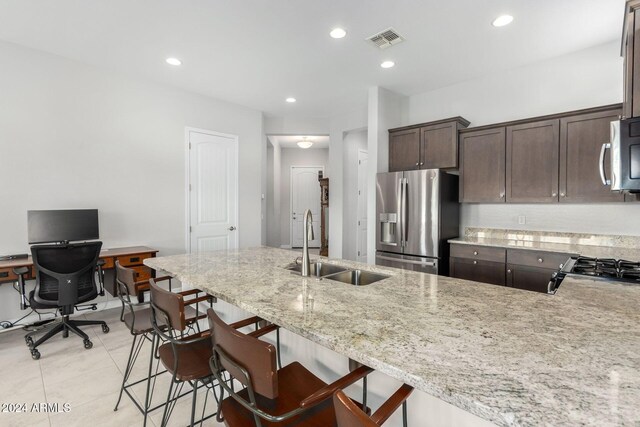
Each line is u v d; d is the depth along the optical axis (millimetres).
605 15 2561
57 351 2641
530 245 3109
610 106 2758
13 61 3057
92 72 3510
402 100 4527
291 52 3211
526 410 612
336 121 5496
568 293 1421
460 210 3951
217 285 1586
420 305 1256
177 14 2582
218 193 4648
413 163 4055
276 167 8172
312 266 2238
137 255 3404
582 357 820
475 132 3578
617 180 2062
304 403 894
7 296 3090
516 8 2484
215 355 1162
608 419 580
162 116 4062
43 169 3230
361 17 2615
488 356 832
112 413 1866
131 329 1890
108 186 3645
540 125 3148
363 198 6117
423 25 2727
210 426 1748
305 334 1028
